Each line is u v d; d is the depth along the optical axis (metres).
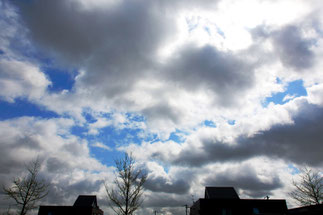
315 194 19.73
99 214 39.62
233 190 34.44
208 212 28.09
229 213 28.02
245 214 27.89
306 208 18.30
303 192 20.48
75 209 33.88
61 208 33.91
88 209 34.00
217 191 34.16
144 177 14.64
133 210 13.27
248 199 28.91
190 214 37.91
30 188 16.70
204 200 28.98
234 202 28.73
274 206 28.41
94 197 38.31
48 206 33.91
